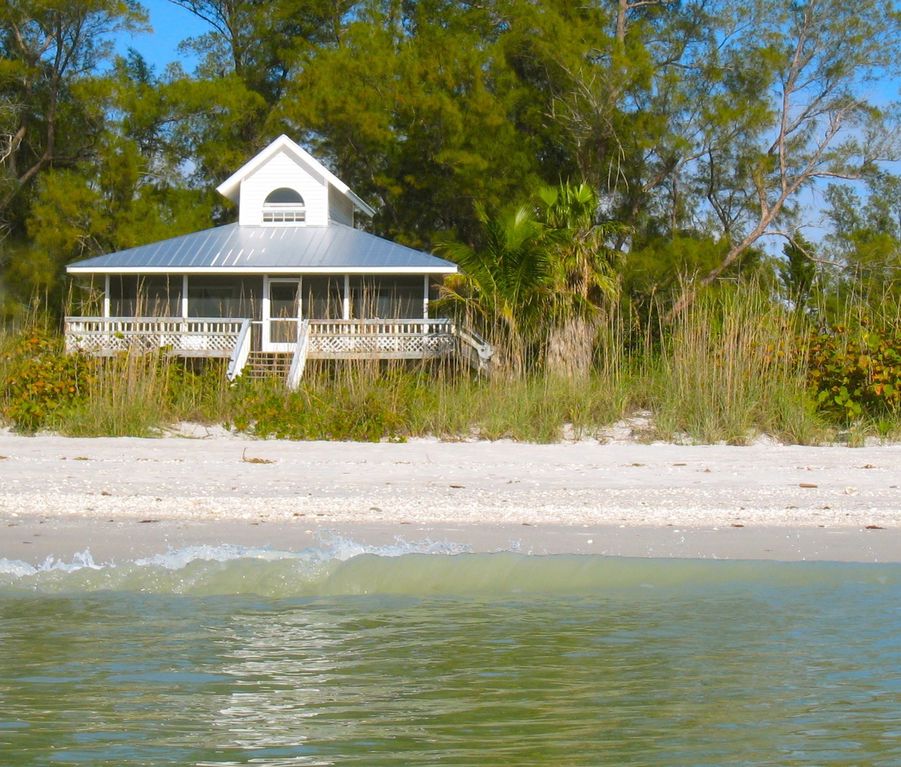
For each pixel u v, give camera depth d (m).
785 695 6.03
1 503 11.40
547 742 5.34
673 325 23.09
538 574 8.80
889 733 5.44
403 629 7.41
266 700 5.96
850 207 40.66
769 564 9.09
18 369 20.98
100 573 8.79
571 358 22.52
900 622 7.46
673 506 11.45
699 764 5.04
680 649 6.89
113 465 14.47
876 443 19.08
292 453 16.48
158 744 5.30
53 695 6.04
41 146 41.12
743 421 19.09
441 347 28.03
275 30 45.81
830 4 35.44
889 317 21.83
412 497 12.01
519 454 16.55
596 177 35.97
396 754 5.17
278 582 8.58
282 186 33.91
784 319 21.22
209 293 32.19
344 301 30.80
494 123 35.56
